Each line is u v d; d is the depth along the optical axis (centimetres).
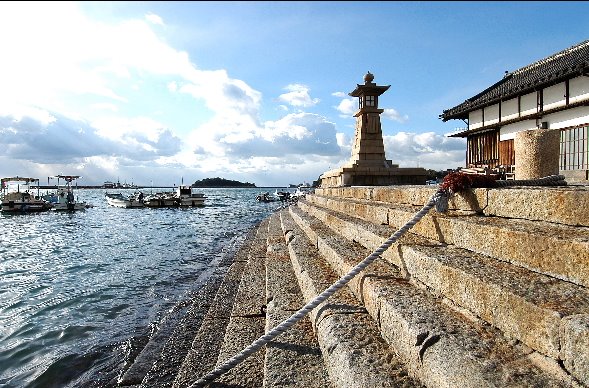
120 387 496
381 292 373
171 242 2188
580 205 316
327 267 602
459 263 343
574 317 210
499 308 269
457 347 250
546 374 213
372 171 1717
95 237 2520
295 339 425
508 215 411
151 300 984
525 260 315
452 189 476
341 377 302
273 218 2542
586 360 193
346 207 942
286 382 341
